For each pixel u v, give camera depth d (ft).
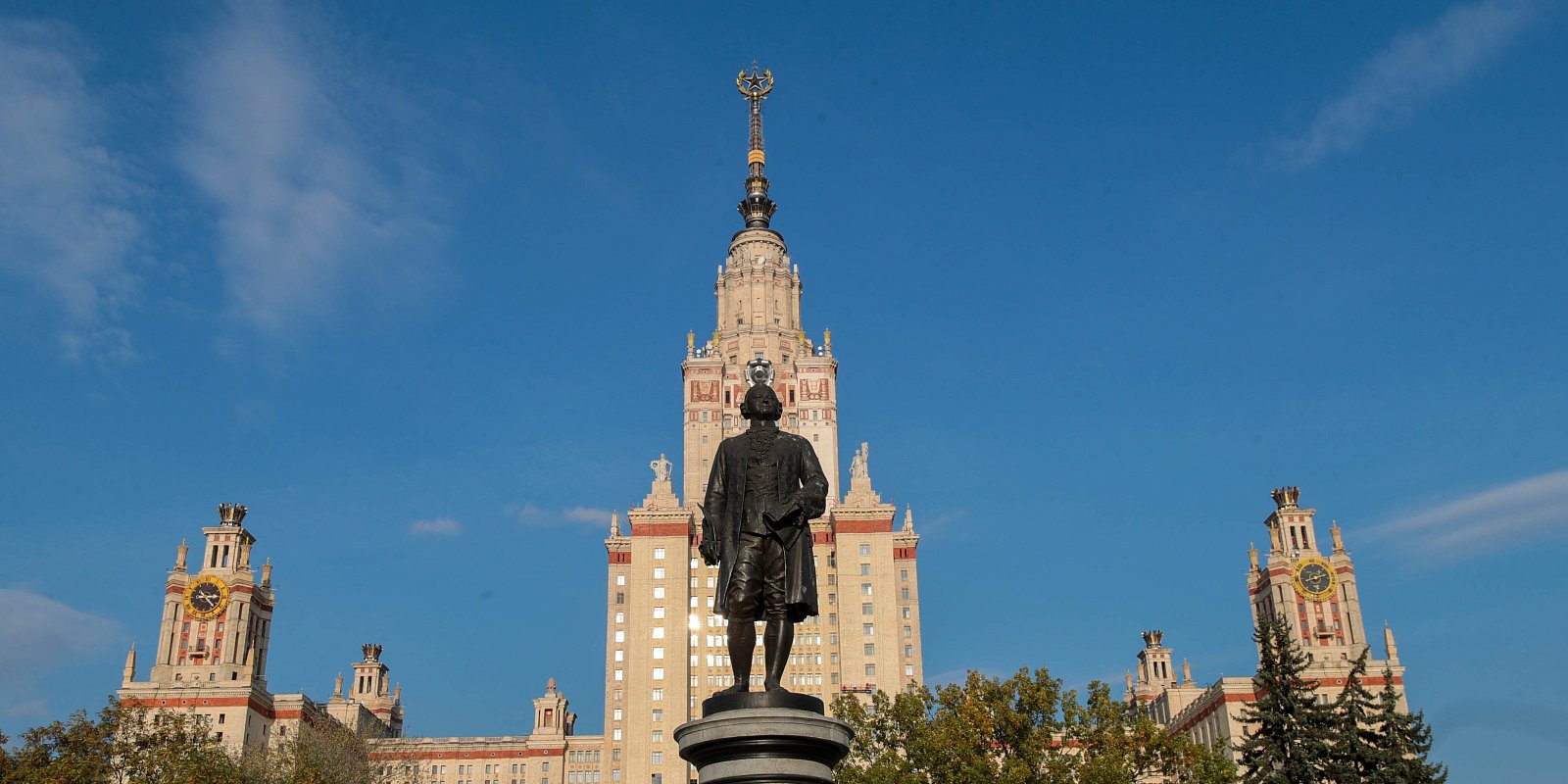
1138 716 274.98
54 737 256.73
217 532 629.92
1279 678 275.18
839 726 76.18
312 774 328.08
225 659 600.80
